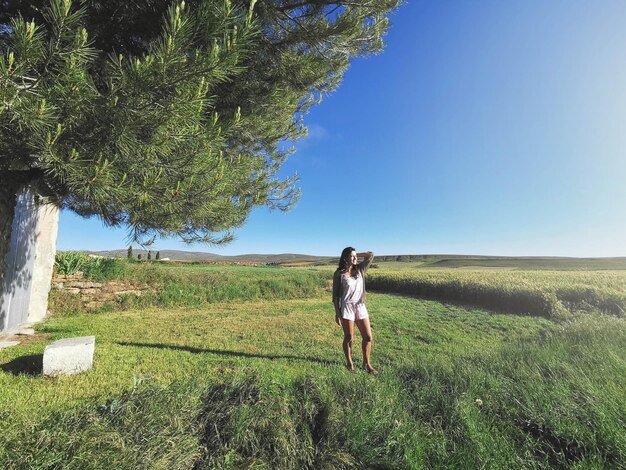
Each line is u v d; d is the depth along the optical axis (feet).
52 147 9.75
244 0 14.46
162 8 13.85
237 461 6.89
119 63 10.39
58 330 23.54
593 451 7.04
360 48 18.30
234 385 9.59
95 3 13.47
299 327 26.08
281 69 18.51
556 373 11.62
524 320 31.48
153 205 12.71
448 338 23.63
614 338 15.84
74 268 33.94
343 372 11.81
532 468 6.57
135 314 32.22
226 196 15.23
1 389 11.60
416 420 8.68
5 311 22.21
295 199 23.40
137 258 52.11
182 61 9.70
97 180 10.05
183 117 10.41
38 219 27.25
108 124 10.37
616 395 8.74
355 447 7.28
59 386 12.18
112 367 14.48
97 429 6.82
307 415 8.50
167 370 14.47
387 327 27.12
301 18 16.98
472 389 10.37
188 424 7.68
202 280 43.47
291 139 24.95
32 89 9.51
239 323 27.55
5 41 12.21
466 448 7.22
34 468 5.68
